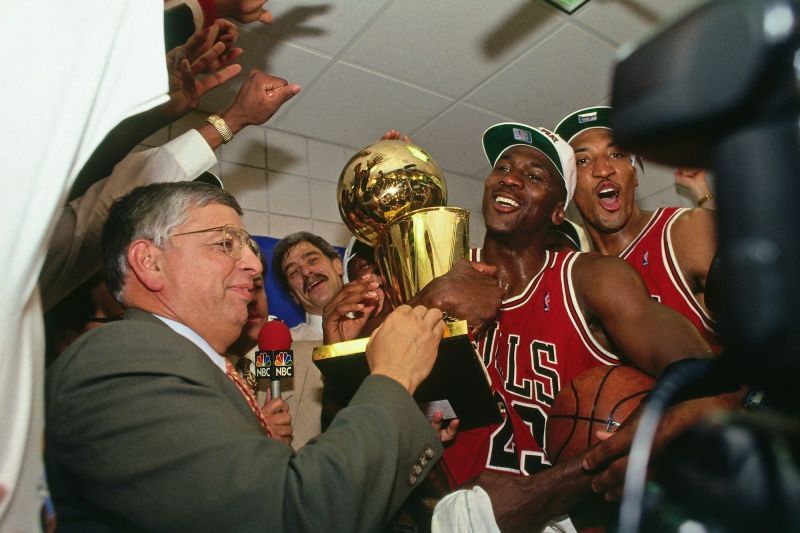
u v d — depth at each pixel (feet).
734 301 0.75
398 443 2.12
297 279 6.99
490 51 7.27
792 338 0.70
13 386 1.48
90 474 2.01
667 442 1.03
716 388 0.99
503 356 3.42
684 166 0.85
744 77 0.71
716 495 0.88
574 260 3.51
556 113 8.52
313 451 2.00
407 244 3.10
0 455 1.45
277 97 3.67
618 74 0.86
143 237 2.63
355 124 8.57
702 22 0.76
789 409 0.87
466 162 9.80
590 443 2.74
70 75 1.53
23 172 1.46
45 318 3.54
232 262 2.70
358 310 3.35
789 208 0.70
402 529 2.90
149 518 1.92
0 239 1.43
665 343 2.83
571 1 6.28
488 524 2.42
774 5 0.69
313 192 8.62
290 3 6.34
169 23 3.11
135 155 3.54
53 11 1.53
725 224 0.76
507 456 3.09
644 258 4.75
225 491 1.89
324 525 1.87
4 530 1.48
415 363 2.38
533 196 3.70
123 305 2.76
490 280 2.86
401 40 7.02
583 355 3.31
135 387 2.08
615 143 0.86
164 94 1.67
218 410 2.08
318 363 2.76
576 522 2.75
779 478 0.83
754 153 0.73
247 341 4.58
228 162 8.14
